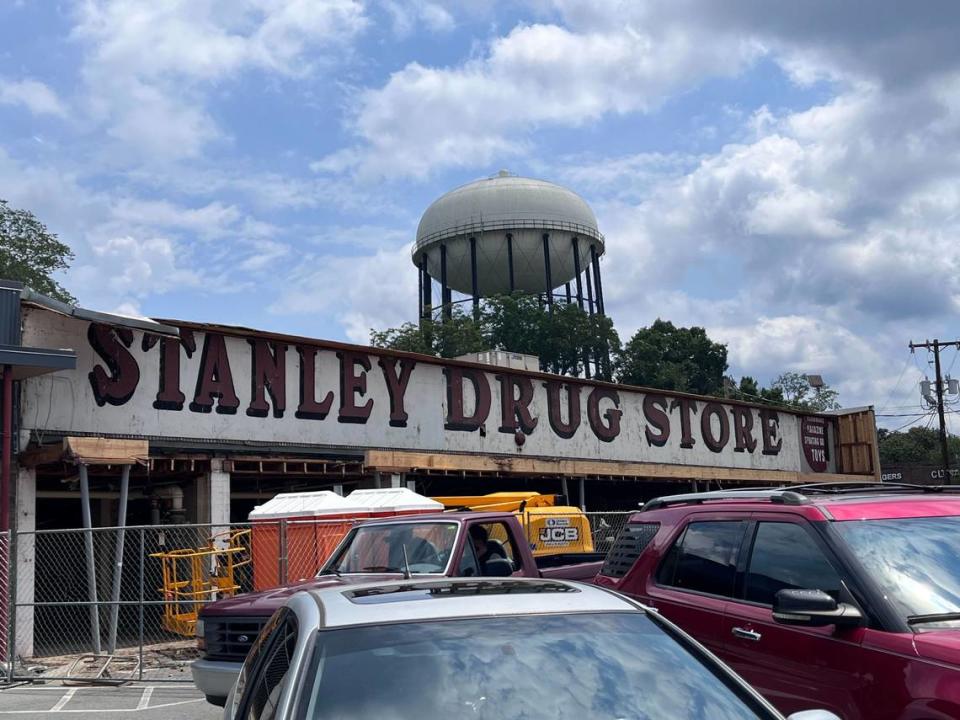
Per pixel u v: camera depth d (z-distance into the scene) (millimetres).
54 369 15688
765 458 35875
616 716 3348
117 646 17906
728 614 6000
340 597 4102
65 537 21625
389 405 23234
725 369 76625
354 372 22594
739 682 3580
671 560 6773
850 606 5164
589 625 3820
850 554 5391
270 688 3719
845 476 39375
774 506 6152
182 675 13180
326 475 22188
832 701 5125
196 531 19297
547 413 27625
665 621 3936
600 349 68500
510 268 65500
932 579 5262
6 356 14922
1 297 15547
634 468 28766
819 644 5270
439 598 4012
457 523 9586
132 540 21141
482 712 3328
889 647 4863
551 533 18594
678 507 7070
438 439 24297
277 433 20750
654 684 3514
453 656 3564
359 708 3318
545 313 65812
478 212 66062
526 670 3521
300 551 14906
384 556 9508
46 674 13594
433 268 68938
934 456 83875
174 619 17219
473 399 25531
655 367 73375
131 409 18438
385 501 15477
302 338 21344
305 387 21438
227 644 8672
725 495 6840
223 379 20016
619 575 7281
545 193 66938
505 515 10055
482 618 3807
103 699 11562
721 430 34062
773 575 5871
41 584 21234
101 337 18203
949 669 4543
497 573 9484
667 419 31859
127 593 20734
